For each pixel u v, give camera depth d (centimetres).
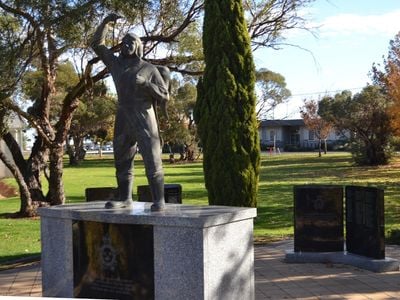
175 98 4869
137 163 5247
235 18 1058
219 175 1050
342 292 739
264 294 732
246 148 1054
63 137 1727
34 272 914
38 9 1223
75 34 1263
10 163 1736
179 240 557
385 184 2469
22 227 1487
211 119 1060
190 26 1527
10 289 799
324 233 933
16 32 1362
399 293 731
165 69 632
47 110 1728
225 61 1050
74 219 633
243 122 1053
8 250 1147
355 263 890
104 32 654
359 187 905
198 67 1628
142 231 581
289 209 1700
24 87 1484
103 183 2964
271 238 1206
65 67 2309
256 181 1066
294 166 4181
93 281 621
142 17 1388
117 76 629
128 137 648
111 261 604
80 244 631
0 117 1559
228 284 577
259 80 5084
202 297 545
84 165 5297
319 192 934
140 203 693
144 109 618
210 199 1066
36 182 1803
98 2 1217
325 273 853
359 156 3991
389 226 1352
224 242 573
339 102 4172
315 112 5862
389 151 3906
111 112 4419
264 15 1463
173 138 5106
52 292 657
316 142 8219
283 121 8456
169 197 1081
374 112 3797
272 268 893
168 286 565
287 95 5531
